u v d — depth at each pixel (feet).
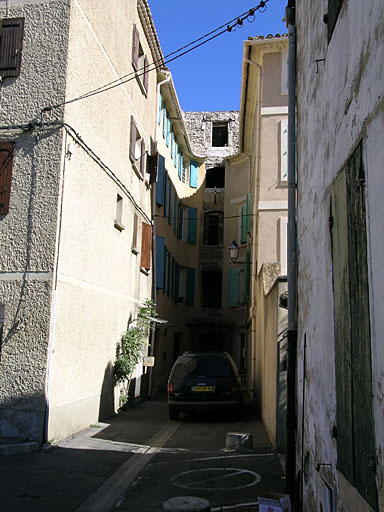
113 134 41.50
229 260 86.33
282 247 49.96
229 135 98.27
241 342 81.97
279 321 28.40
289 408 21.83
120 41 43.52
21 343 29.14
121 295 44.09
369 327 10.28
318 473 15.74
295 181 24.45
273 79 52.75
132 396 49.11
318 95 17.54
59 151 30.66
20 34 32.35
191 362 41.32
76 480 22.49
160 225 64.44
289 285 22.99
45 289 29.45
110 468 24.67
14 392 28.73
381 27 9.84
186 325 85.46
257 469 24.43
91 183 35.86
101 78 38.24
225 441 31.86
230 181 88.33
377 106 9.98
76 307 33.01
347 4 12.91
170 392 40.29
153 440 32.04
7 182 30.86
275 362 28.91
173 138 74.54
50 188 30.40
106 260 39.60
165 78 61.77
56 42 31.94
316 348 17.07
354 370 11.51
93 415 36.50
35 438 28.09
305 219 20.39
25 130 31.14
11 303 29.68
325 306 15.53
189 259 86.99
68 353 31.71
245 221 76.79
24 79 31.81
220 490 21.18
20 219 30.40
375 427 9.73
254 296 53.72
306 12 21.33
